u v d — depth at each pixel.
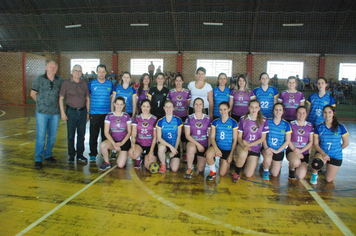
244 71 18.55
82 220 2.40
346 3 14.95
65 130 7.52
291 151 3.79
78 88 4.14
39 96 3.90
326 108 3.54
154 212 2.59
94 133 4.34
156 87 4.69
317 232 2.28
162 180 3.54
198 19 16.75
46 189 3.12
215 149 3.59
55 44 19.77
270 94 4.58
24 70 15.20
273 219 2.50
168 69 19.34
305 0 15.06
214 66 18.80
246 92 4.52
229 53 18.52
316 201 2.95
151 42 18.69
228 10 16.22
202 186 3.35
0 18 18.31
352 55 17.41
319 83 4.29
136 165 4.05
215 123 3.76
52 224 2.31
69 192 3.04
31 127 7.71
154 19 17.14
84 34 18.77
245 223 2.41
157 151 4.11
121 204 2.75
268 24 16.55
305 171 3.64
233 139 3.67
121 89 4.72
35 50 20.11
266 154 3.62
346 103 14.84
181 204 2.79
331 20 15.82
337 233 2.27
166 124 3.87
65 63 20.53
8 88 15.31
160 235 2.17
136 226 2.31
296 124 3.81
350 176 3.91
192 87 4.76
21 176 3.55
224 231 2.26
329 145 3.57
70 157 4.28
